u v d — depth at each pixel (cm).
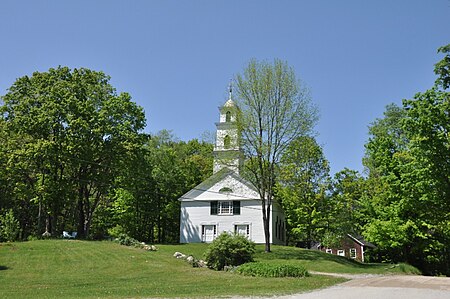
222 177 5319
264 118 4119
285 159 4547
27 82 4712
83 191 4969
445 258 4309
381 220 4012
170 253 3753
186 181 6391
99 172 4734
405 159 3809
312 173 4956
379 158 3941
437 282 2277
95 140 4628
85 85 4912
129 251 3597
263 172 4253
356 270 3541
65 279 2391
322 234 4922
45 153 4303
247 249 3014
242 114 4134
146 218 6228
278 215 5500
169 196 6056
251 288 1959
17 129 4475
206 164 7175
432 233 3991
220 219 5212
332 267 3600
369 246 6581
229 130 4400
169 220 6397
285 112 4091
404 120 3262
